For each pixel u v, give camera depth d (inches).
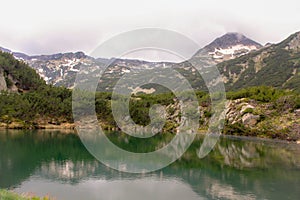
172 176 1696.6
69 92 5032.0
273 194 1482.5
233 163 2161.7
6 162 2007.9
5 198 725.9
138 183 1541.6
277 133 4001.0
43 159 2103.8
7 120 4330.7
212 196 1417.3
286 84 7844.5
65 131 3993.6
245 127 4276.6
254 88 5275.6
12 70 6181.1
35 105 4488.2
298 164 2208.4
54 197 1321.4
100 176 1644.9
